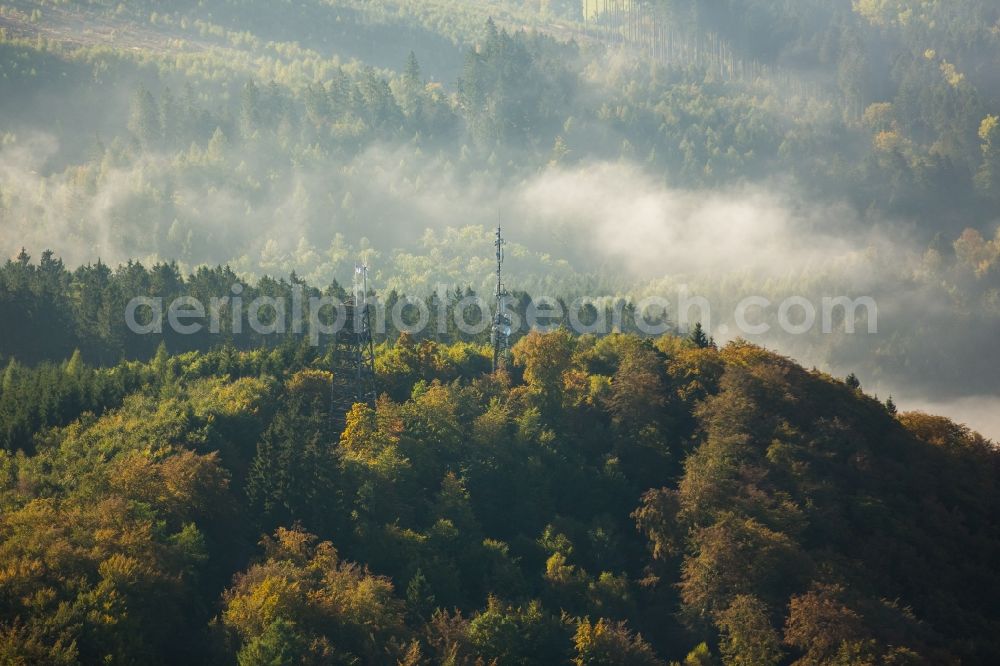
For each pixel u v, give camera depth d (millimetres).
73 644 146875
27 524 176000
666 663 190375
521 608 186375
